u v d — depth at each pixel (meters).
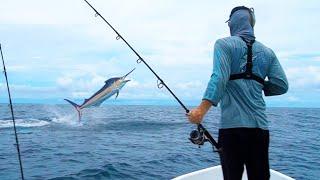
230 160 2.54
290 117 51.09
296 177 8.81
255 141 2.55
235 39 2.61
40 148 14.54
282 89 2.75
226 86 2.59
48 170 9.40
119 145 15.78
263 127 2.57
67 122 32.22
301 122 37.47
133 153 12.95
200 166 10.20
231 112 2.55
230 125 2.54
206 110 2.45
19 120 34.19
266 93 2.85
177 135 21.16
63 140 18.05
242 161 2.56
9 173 9.05
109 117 42.84
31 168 9.74
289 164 10.79
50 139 18.56
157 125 29.06
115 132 23.25
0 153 12.98
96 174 8.70
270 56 2.72
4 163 10.64
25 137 19.58
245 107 2.54
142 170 9.29
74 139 18.61
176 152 13.18
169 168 9.75
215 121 29.80
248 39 2.65
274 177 4.54
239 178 2.54
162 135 21.03
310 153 13.53
